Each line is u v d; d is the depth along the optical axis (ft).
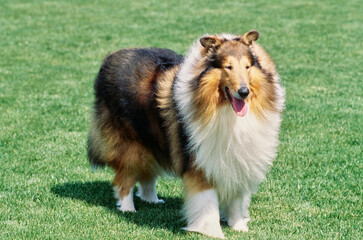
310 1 96.63
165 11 89.45
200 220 23.50
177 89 23.13
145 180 27.91
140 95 25.04
